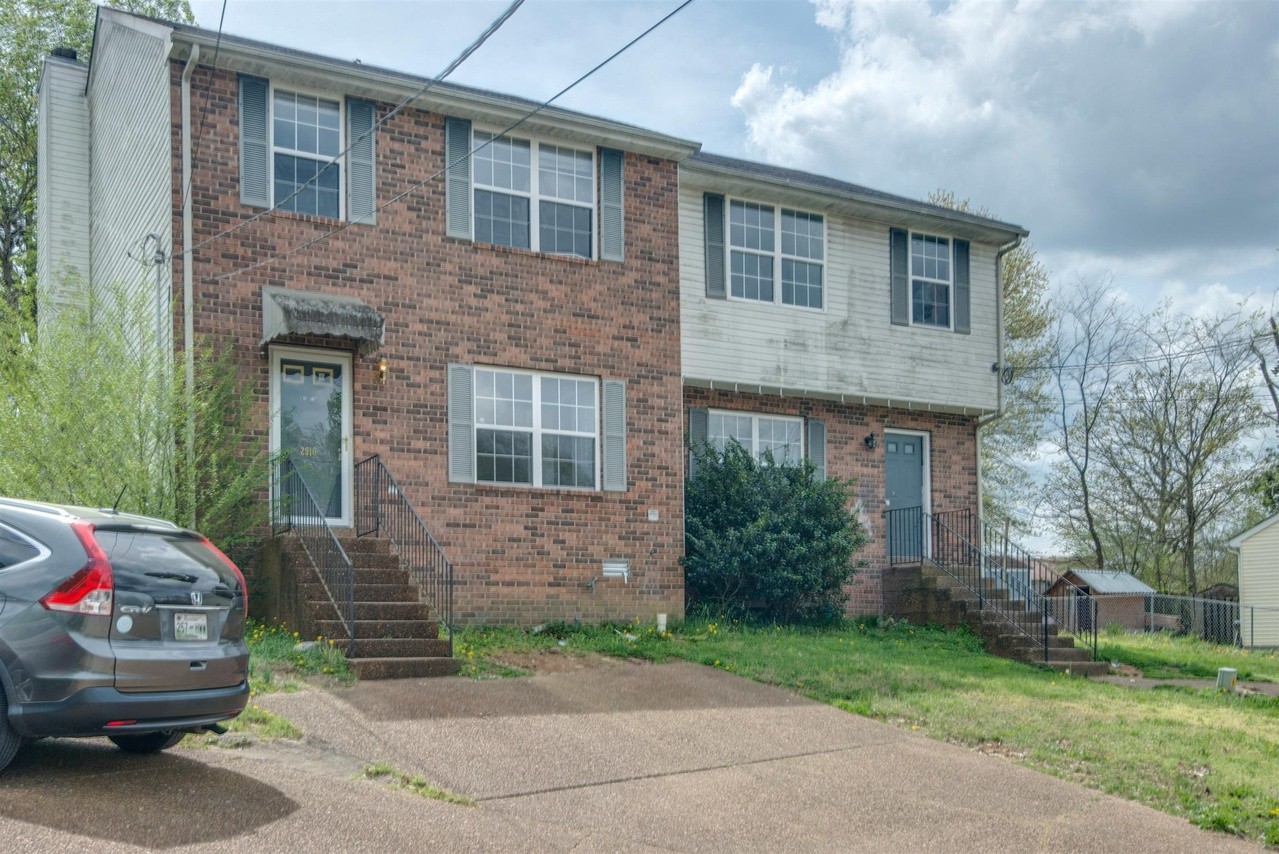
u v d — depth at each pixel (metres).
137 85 16.52
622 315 17.55
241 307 14.55
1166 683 16.61
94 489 13.01
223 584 8.09
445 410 15.91
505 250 16.59
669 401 17.84
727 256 19.36
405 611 13.13
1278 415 34.78
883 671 14.65
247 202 14.72
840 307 20.52
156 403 13.41
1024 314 36.66
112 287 14.56
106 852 6.24
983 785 10.20
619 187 17.73
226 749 8.78
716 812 8.89
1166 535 36.34
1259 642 31.73
